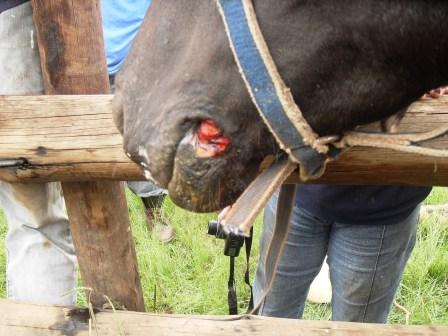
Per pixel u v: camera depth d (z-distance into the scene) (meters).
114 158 1.88
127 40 3.98
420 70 1.36
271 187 1.38
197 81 1.31
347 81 1.33
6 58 2.13
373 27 1.27
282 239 1.85
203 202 1.37
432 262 3.72
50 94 2.07
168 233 3.90
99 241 2.18
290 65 1.28
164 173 1.37
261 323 1.92
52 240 2.34
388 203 2.21
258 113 1.33
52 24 2.00
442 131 1.44
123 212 2.22
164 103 1.34
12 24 2.09
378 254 2.34
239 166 1.37
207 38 1.31
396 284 2.51
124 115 1.40
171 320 1.95
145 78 1.38
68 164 1.91
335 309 2.56
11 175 1.96
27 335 1.94
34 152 1.90
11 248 2.39
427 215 4.06
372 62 1.32
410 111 1.80
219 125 1.32
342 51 1.29
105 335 1.94
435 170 1.83
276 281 2.53
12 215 2.32
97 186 2.09
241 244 2.01
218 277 3.48
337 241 2.41
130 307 2.32
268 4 1.27
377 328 1.91
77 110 1.90
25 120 1.91
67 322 1.96
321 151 1.37
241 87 1.30
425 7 1.26
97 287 2.28
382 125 1.60
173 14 1.36
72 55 2.04
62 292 2.38
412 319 3.36
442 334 1.89
